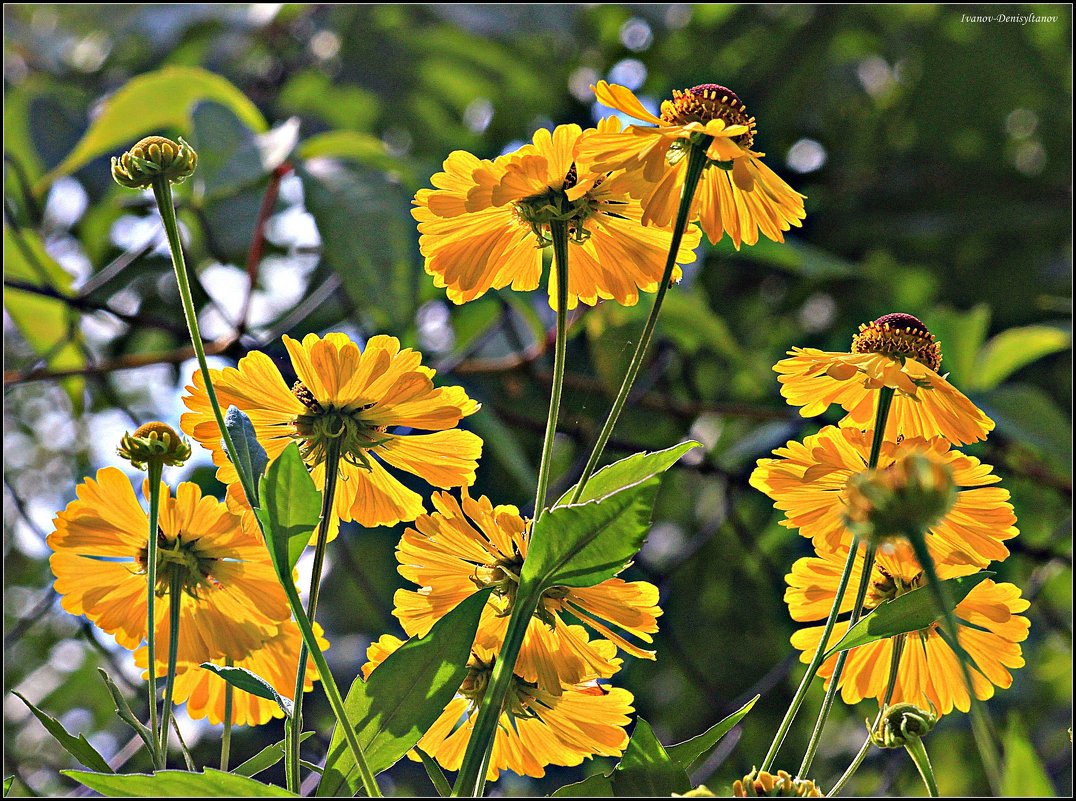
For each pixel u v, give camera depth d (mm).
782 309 3125
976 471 1013
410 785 1787
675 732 2809
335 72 3021
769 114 3180
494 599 1015
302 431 1013
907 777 2449
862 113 3340
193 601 1033
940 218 3084
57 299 1617
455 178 1011
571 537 980
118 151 2557
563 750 1026
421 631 1018
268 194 1629
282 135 1620
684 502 2891
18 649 2574
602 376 1866
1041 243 3234
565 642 1016
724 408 1994
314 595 998
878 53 3242
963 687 1032
